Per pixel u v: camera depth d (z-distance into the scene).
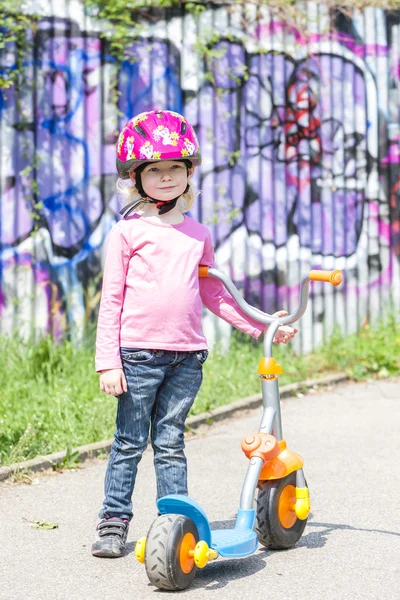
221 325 9.70
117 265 4.26
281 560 4.23
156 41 9.50
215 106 9.78
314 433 7.16
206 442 6.86
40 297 9.09
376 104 10.73
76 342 9.14
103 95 9.31
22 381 8.05
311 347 10.32
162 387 4.35
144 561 3.82
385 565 4.15
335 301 10.52
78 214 9.23
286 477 4.31
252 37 9.93
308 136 10.30
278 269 10.14
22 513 5.03
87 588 3.88
